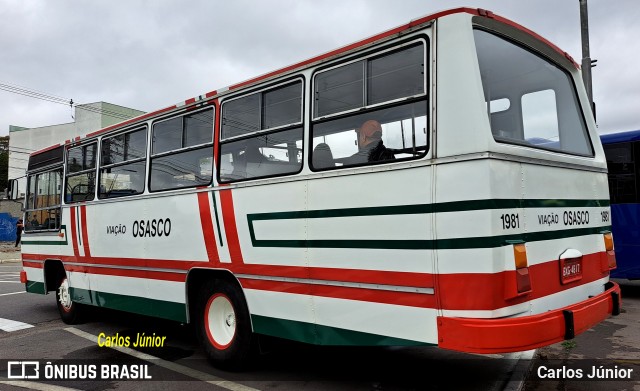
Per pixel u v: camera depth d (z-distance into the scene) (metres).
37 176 9.02
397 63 3.94
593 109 6.64
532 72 4.48
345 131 4.22
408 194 3.72
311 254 4.36
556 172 4.17
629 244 9.10
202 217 5.48
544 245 3.88
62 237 8.05
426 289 3.59
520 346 3.34
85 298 7.51
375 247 3.91
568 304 4.17
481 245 3.36
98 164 7.37
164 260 6.00
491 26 3.94
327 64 4.40
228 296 5.23
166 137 6.16
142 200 6.39
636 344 6.07
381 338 3.86
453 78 3.59
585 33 11.16
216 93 5.45
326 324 4.25
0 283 13.88
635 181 9.08
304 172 4.46
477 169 3.41
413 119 3.78
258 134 4.96
